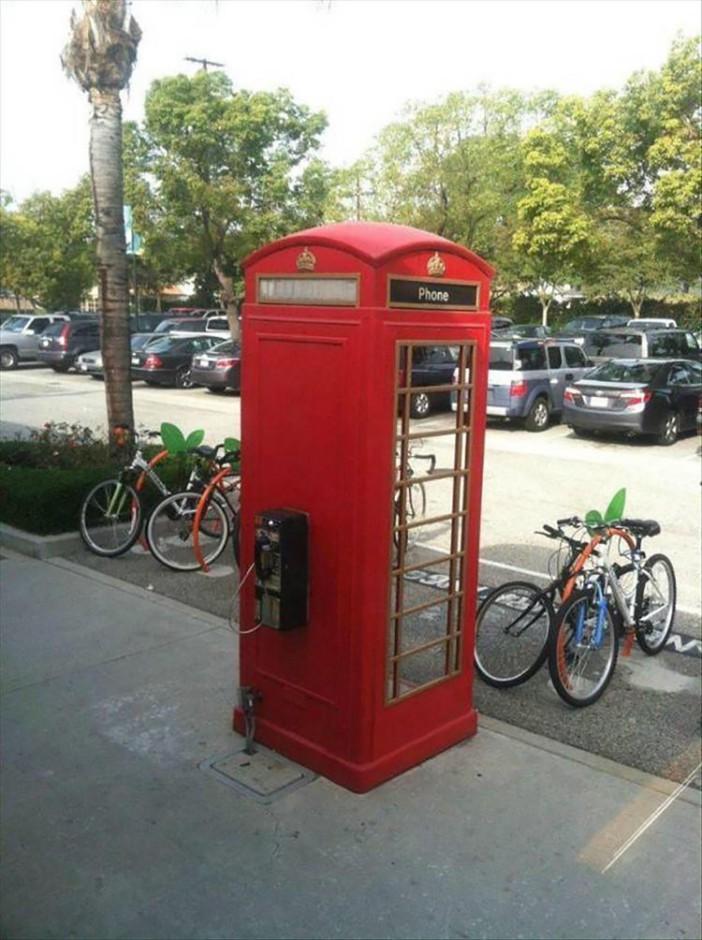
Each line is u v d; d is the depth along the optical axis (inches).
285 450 167.8
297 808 161.0
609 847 152.4
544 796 167.3
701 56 800.9
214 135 1228.5
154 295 2159.2
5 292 2003.0
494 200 1230.3
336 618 164.2
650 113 818.2
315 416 161.6
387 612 163.2
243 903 136.0
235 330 1310.3
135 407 789.2
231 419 722.2
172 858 146.3
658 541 365.7
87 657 225.8
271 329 166.1
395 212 1284.4
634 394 598.5
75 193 1688.0
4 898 136.1
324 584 165.2
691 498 444.8
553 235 916.6
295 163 1311.5
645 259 1008.9
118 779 169.5
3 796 163.2
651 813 163.3
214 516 310.0
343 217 1322.6
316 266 156.6
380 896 138.3
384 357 152.7
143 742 183.5
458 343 165.5
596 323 1315.2
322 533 164.1
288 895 137.9
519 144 1063.6
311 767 173.0
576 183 913.5
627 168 850.1
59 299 1753.2
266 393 169.2
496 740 188.1
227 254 1331.2
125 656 227.0
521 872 145.0
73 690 206.8
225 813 159.0
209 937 129.0
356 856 147.8
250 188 1273.4
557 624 202.5
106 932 129.3
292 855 147.7
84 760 176.2
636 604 234.7
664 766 182.2
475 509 177.8
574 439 642.2
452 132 1273.4
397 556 166.7
